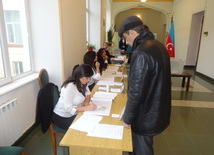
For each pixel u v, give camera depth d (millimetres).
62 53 2434
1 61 1872
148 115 1201
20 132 2020
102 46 6207
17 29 2166
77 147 1084
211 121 2789
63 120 1658
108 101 1683
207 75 5695
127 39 1288
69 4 2666
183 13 8219
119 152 1059
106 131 1164
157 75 1115
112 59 4766
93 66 2713
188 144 2168
